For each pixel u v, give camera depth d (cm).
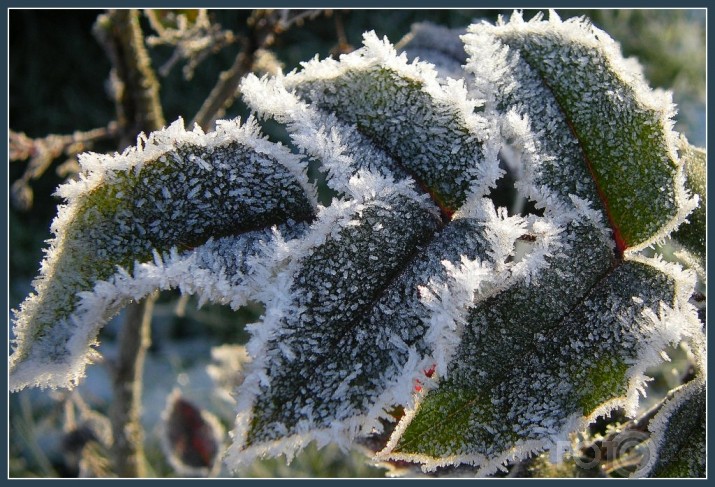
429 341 14
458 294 15
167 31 26
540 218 16
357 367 14
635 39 65
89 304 14
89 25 69
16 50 69
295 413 14
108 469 38
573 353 15
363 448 18
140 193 15
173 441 32
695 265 17
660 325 15
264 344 14
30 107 68
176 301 63
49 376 14
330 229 15
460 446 15
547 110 16
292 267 15
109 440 35
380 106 16
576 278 16
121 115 27
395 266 15
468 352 15
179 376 57
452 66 21
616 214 16
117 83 26
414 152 15
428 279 15
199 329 65
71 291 14
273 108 15
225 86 25
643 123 16
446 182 15
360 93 16
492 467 15
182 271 14
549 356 15
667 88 63
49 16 69
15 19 68
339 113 16
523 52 16
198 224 15
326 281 15
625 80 16
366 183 15
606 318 15
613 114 16
